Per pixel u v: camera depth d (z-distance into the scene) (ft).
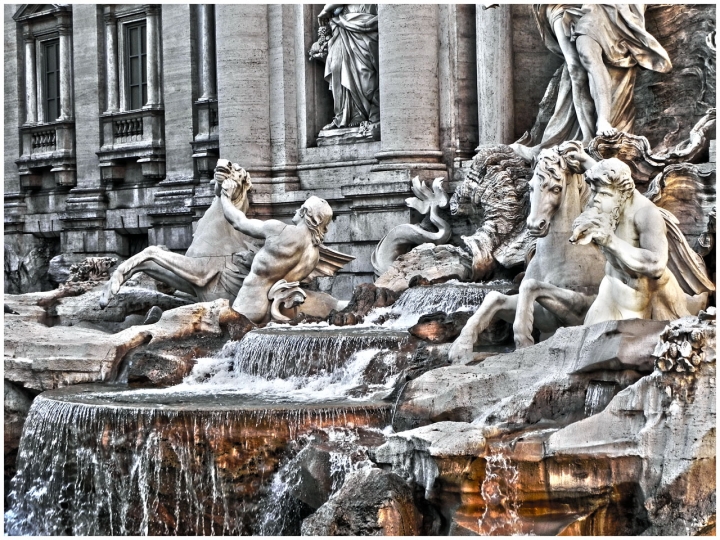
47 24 149.48
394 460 57.98
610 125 86.99
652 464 54.39
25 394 86.12
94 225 142.31
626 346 58.29
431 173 103.24
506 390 62.34
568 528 54.29
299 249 93.45
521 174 91.66
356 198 106.63
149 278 110.01
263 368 78.89
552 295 69.56
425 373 65.00
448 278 91.45
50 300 108.99
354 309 89.61
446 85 104.68
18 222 152.66
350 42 113.09
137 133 138.62
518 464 54.90
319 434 65.57
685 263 70.74
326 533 55.57
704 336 53.98
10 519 74.95
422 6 104.06
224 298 97.40
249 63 117.08
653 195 80.38
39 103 151.74
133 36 139.95
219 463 66.18
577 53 89.25
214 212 101.86
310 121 116.88
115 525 69.26
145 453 67.92
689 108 88.74
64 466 71.72
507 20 101.30
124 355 84.94
